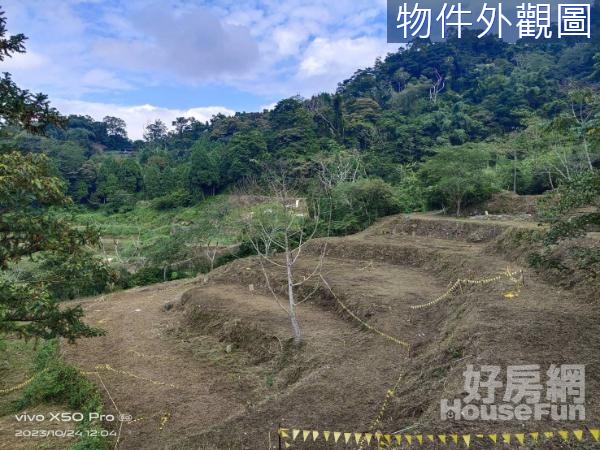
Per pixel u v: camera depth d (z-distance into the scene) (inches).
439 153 989.8
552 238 304.7
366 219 1028.5
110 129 3757.4
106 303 792.9
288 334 463.2
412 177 1266.0
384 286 568.1
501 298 396.2
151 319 652.7
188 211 1780.3
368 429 267.7
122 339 562.9
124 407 372.2
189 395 391.9
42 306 284.2
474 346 310.3
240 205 1126.4
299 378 386.9
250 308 562.3
